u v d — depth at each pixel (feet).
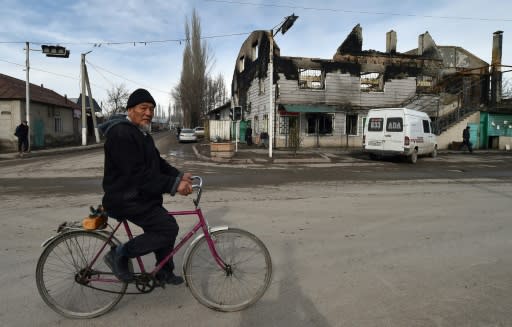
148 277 10.12
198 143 103.24
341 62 81.46
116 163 9.14
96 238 9.96
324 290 11.55
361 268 13.35
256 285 10.58
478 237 17.17
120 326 9.45
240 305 10.34
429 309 10.37
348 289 11.63
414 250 15.31
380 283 12.07
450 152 74.08
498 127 84.53
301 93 80.18
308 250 15.24
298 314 10.08
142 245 9.68
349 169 46.55
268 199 26.04
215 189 30.37
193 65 148.15
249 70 97.91
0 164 50.90
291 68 79.41
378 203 24.90
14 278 12.26
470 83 91.66
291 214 21.49
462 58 98.63
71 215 20.94
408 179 37.35
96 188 30.48
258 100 89.04
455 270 13.19
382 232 17.89
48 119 87.10
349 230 18.20
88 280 9.95
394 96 84.84
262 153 65.51
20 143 63.41
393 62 85.25
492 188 31.73
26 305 10.48
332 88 81.41
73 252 9.98
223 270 10.46
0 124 74.74
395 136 53.67
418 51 90.38
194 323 9.60
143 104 9.61
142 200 9.46
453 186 32.83
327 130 81.61
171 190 9.50
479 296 11.16
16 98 74.43
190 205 23.77
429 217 20.98
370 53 83.82
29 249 15.08
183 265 10.24
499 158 62.90
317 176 39.34
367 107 83.20
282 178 37.47
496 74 90.17
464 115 83.05
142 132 9.62
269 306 10.53
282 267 13.42
